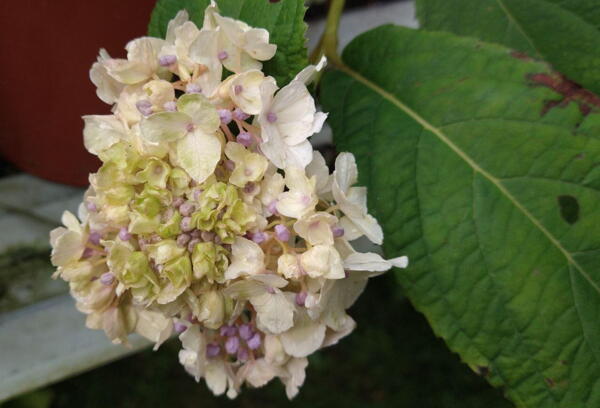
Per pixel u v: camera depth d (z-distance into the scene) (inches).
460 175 10.3
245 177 8.0
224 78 9.4
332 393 20.8
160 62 8.6
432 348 21.1
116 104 9.2
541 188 10.0
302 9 9.4
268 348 9.1
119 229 8.5
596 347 9.8
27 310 13.2
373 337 21.4
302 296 8.3
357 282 9.1
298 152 8.2
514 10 11.9
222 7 10.0
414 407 20.4
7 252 13.7
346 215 8.5
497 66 10.5
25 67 12.5
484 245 10.0
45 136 13.4
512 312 9.9
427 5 12.2
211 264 8.0
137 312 9.2
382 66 11.3
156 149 8.0
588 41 11.6
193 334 8.8
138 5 11.7
